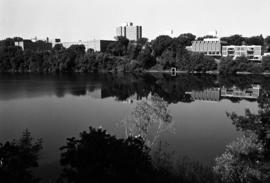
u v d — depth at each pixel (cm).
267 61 15388
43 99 8038
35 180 1684
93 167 1498
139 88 10525
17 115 6116
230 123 5422
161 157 2991
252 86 11000
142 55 18175
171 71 17425
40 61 17938
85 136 1636
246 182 2353
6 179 1521
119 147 1592
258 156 2328
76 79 13475
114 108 6844
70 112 6419
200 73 16788
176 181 2431
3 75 15312
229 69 15900
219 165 2586
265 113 2164
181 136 4550
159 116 3844
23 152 1714
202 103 7494
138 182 1584
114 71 17950
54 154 3816
